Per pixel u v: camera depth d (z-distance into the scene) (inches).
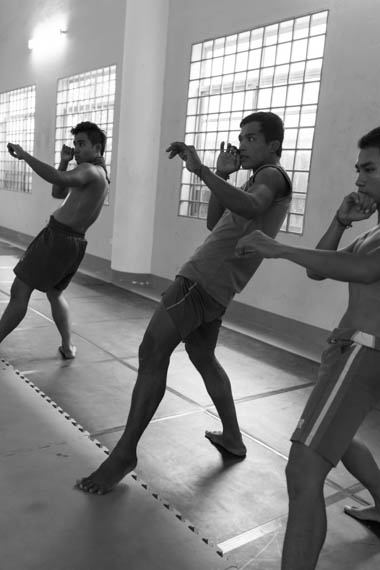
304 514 52.6
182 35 228.8
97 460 88.0
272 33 189.9
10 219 404.8
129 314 199.9
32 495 76.4
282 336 181.6
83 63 301.4
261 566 67.7
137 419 79.7
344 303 165.6
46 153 351.3
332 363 57.9
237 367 147.3
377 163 55.6
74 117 319.0
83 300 218.1
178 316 81.7
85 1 297.6
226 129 213.2
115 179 274.8
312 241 175.8
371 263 52.3
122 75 246.5
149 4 231.3
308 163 180.7
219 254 84.5
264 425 111.0
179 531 71.6
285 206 84.4
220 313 87.6
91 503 75.7
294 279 181.6
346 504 84.5
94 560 64.3
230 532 74.6
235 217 84.9
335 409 54.7
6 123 414.0
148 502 77.5
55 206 340.2
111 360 145.0
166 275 245.8
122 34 264.5
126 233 251.9
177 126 234.7
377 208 60.8
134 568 63.6
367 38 155.9
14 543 65.9
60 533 68.6
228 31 206.2
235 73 206.7
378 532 77.4
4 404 106.5
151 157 245.1
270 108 193.0
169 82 237.8
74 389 122.4
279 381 138.3
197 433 104.3
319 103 171.0
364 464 73.6
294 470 54.3
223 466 92.8
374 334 56.3
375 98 154.9
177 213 237.5
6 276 252.4
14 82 394.3
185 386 129.3
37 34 353.7
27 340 156.1
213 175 74.1
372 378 55.8
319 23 173.3
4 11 404.5
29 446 90.5
